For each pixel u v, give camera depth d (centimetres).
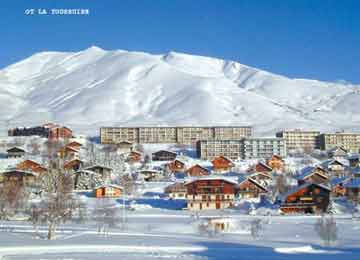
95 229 7944
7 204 9750
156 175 16775
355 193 11956
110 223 8462
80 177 14162
